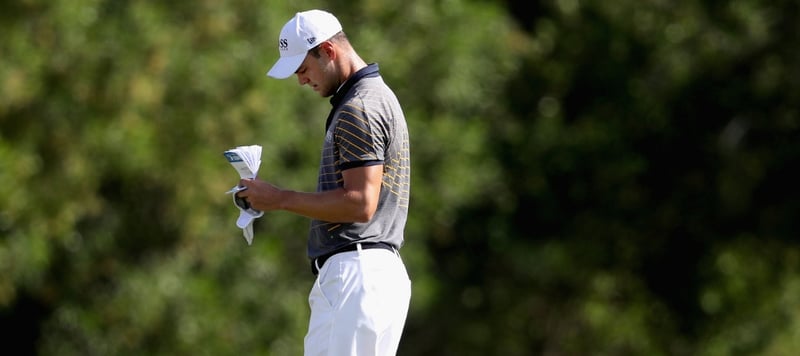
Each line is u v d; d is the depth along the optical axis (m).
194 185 43.88
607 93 58.03
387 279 17.33
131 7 42.03
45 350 46.84
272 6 44.78
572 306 61.06
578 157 57.59
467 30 51.41
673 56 55.25
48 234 42.75
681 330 61.19
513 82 57.78
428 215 51.94
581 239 59.47
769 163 57.47
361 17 49.78
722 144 58.03
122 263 46.44
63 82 41.97
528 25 59.97
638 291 60.41
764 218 59.00
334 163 17.25
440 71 50.69
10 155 41.03
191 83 42.75
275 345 47.53
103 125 42.25
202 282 45.75
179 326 45.28
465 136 51.47
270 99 44.59
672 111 57.88
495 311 61.41
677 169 59.62
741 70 56.44
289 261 49.56
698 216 59.81
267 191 17.11
